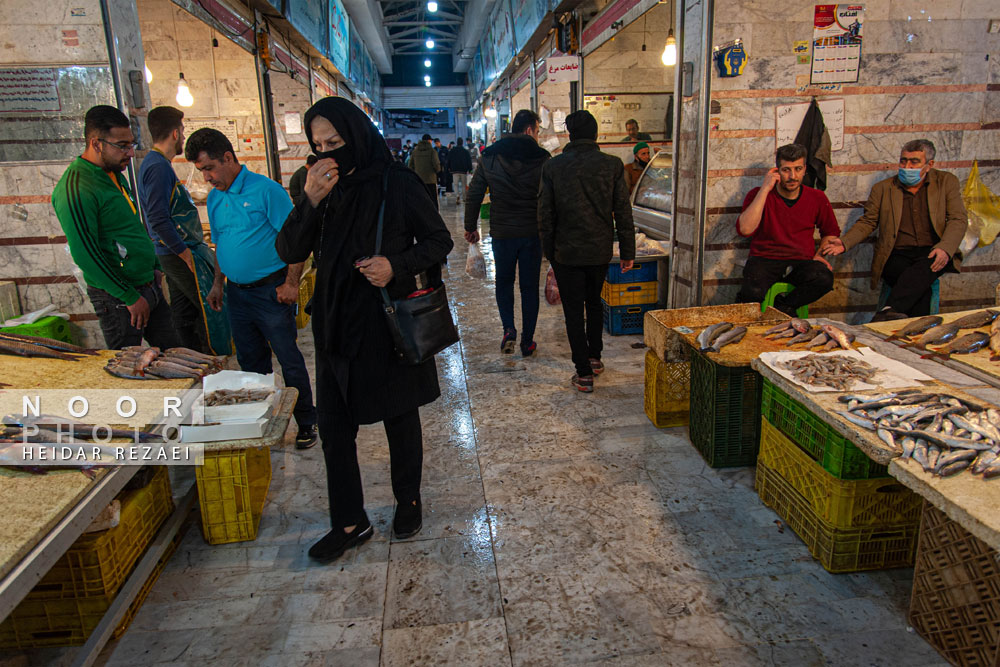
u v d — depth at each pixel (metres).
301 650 2.03
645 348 4.95
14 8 3.63
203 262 4.23
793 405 2.51
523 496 2.89
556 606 2.20
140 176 3.52
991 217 4.66
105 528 2.09
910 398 2.13
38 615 2.06
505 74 15.34
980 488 1.66
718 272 4.64
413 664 1.96
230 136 7.97
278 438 2.40
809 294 4.15
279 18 8.16
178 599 2.28
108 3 3.66
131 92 3.92
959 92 4.52
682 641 2.02
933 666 1.90
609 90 8.74
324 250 2.22
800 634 2.04
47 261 3.95
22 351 2.66
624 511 2.75
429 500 2.89
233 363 4.89
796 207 4.10
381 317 2.29
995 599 1.77
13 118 3.75
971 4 4.37
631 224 3.88
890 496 2.25
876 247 4.37
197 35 7.66
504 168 4.38
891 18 4.35
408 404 2.39
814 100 4.41
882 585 2.26
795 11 4.26
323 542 2.49
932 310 4.23
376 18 20.67
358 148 2.14
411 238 2.33
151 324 3.45
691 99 4.51
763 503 2.79
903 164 4.08
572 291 3.90
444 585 2.32
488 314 6.11
